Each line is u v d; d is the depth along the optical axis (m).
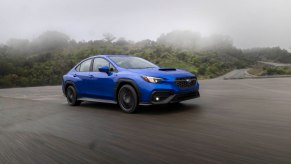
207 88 11.29
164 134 3.73
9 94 14.47
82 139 3.72
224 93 8.77
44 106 7.65
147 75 5.29
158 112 5.47
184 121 4.49
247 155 2.71
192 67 100.50
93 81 6.44
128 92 5.57
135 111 5.50
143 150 3.08
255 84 12.91
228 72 102.50
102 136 3.83
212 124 4.16
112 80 5.89
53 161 2.90
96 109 6.48
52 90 16.62
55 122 5.06
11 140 3.88
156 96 5.18
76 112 6.19
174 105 6.25
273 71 52.81
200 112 5.23
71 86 7.29
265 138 3.26
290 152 2.74
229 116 4.72
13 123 5.20
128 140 3.54
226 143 3.14
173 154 2.88
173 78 5.25
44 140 3.78
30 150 3.34
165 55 123.25
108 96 6.06
